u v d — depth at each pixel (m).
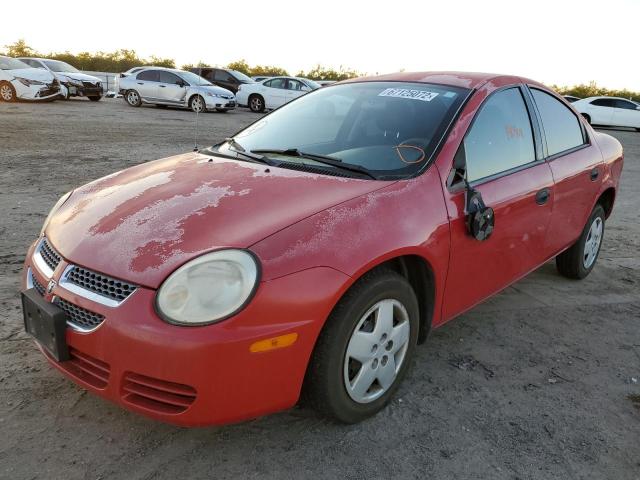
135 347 1.90
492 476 2.16
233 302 1.91
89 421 2.36
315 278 2.03
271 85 21.45
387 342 2.41
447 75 3.35
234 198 2.33
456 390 2.75
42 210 5.47
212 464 2.15
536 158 3.39
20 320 3.20
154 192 2.49
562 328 3.54
